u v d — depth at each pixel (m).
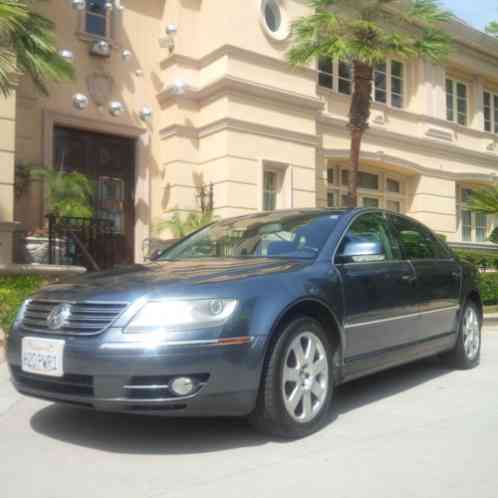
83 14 12.41
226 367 3.59
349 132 15.59
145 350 3.48
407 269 5.30
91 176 12.59
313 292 4.15
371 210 5.38
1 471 3.48
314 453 3.73
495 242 15.09
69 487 3.24
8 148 9.47
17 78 9.49
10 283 8.49
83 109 12.32
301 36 12.32
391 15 13.48
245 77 12.73
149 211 13.17
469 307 6.43
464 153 18.77
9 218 9.45
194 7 13.41
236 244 5.09
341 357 4.38
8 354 4.06
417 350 5.37
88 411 4.66
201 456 3.67
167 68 13.36
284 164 13.20
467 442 3.97
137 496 3.11
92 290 3.87
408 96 17.64
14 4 7.22
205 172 12.92
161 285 3.78
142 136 13.16
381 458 3.66
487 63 19.52
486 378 5.92
